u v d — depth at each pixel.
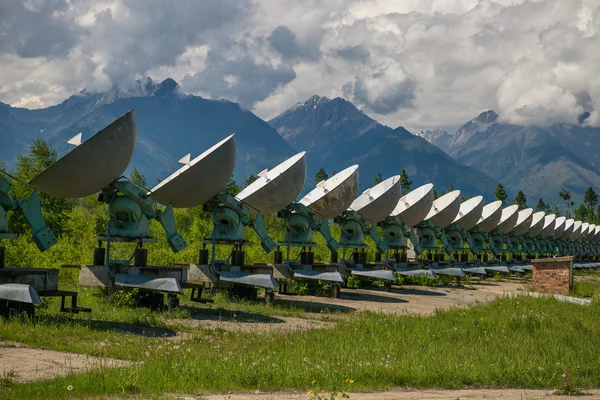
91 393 11.07
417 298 32.94
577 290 37.78
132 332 18.23
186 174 24.17
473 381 13.76
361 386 12.79
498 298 30.31
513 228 63.81
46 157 44.00
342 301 29.55
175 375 12.69
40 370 12.93
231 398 11.35
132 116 20.41
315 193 34.47
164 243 41.09
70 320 19.06
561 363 15.41
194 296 26.88
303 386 12.52
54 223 38.44
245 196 29.83
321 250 49.94
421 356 15.63
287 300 28.38
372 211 36.91
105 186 21.64
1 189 19.39
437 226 47.19
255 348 15.92
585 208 186.25
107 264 22.12
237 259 26.61
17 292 17.41
